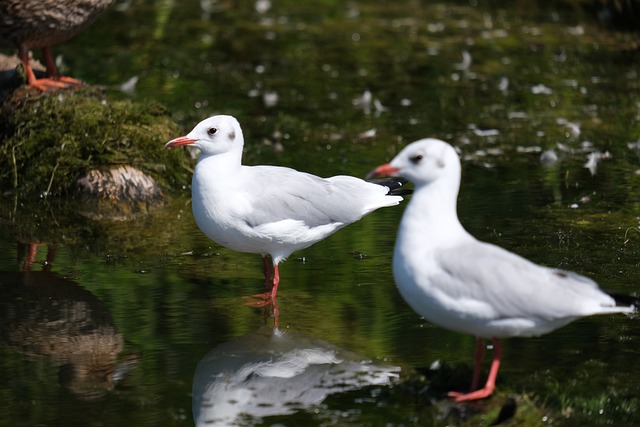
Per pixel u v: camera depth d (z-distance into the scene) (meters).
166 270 11.29
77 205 13.32
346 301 10.48
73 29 14.30
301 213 10.45
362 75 18.67
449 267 7.91
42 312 10.21
